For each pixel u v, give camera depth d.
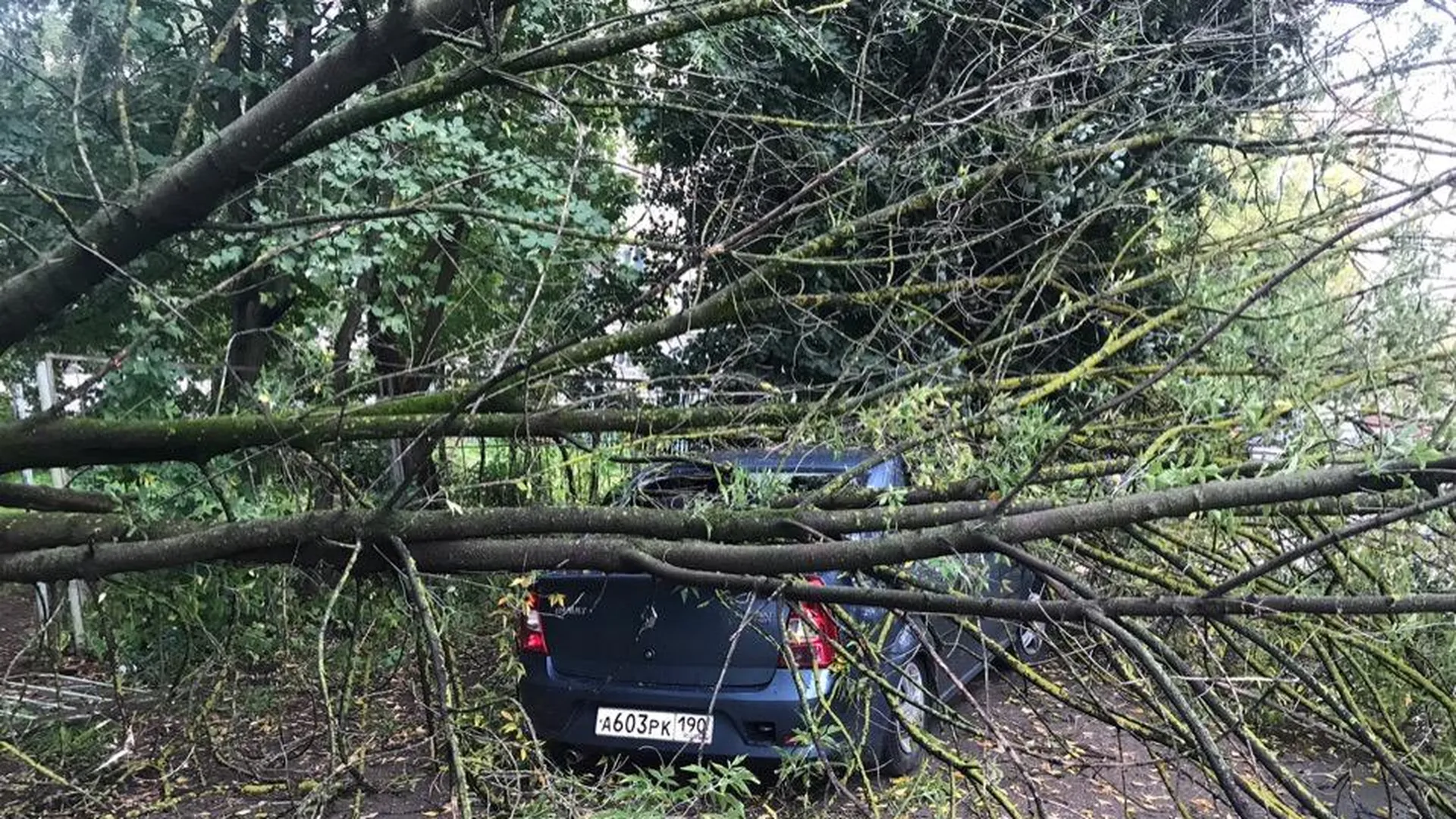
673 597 3.79
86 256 2.70
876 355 3.73
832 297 3.25
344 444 3.65
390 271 5.43
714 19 2.67
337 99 2.63
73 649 5.94
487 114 5.66
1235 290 2.34
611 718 3.84
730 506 2.65
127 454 3.00
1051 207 3.44
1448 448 1.90
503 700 3.09
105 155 4.07
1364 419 2.11
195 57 4.24
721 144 4.14
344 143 4.81
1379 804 3.47
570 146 4.30
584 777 2.96
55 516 3.04
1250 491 1.86
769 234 3.31
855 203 3.59
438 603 2.95
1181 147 3.37
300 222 2.79
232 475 4.02
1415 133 2.27
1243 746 2.47
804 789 3.73
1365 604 1.75
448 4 2.55
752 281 3.22
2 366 5.28
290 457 3.16
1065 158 3.07
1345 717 1.98
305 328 4.57
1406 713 3.26
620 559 2.56
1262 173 2.87
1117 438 2.85
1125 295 3.16
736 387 3.94
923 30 3.86
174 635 4.66
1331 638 2.50
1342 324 2.10
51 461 2.91
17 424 2.86
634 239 2.93
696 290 2.62
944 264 3.27
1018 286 3.52
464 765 2.33
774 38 3.88
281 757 3.93
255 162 2.68
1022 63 2.94
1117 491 2.05
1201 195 3.12
